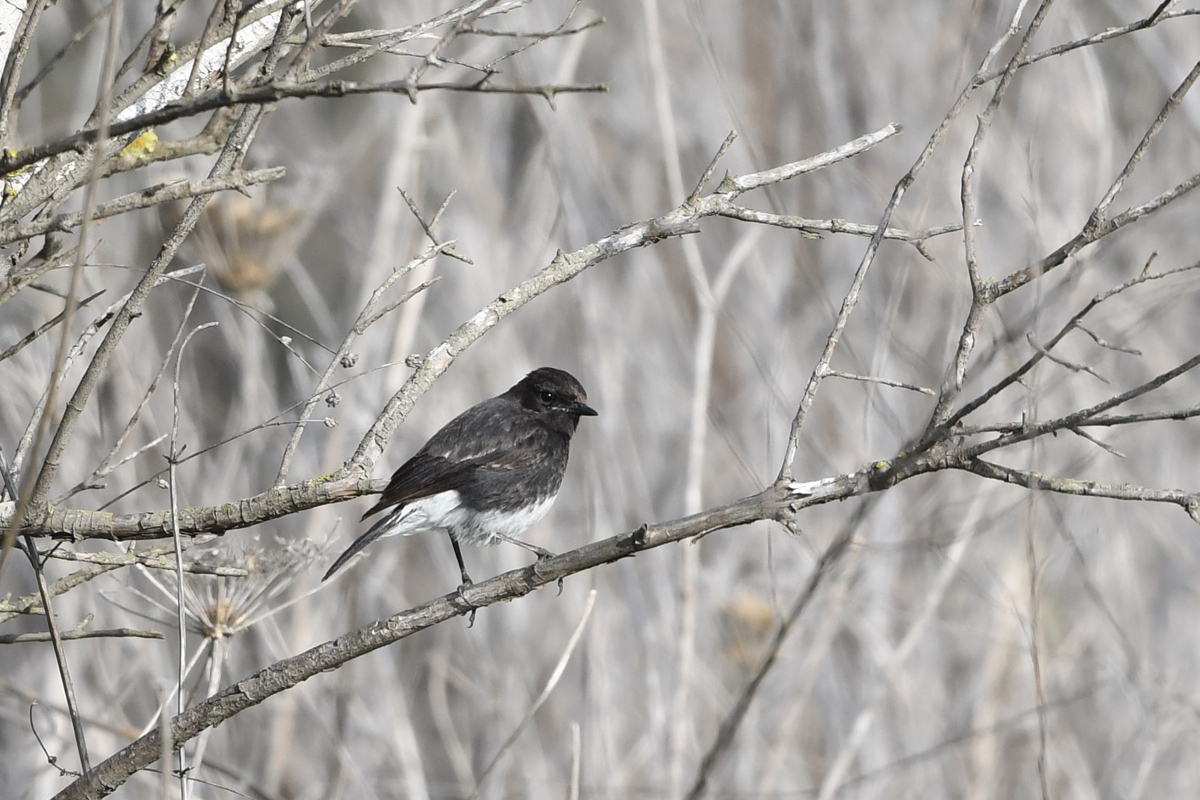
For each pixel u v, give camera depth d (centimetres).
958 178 1369
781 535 1330
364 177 1490
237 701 618
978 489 1303
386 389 1222
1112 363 1455
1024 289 1299
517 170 1441
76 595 1098
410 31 559
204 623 703
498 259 1320
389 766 1262
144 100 623
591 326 1245
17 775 1085
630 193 1484
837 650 1313
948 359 1034
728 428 1314
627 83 1539
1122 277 1445
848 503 1297
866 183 1245
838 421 1353
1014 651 1270
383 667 1224
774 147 1471
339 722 1186
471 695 1312
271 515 598
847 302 624
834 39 1433
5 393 1059
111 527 590
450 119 1310
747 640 1278
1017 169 1327
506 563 1332
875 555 1213
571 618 1348
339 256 1585
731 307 1441
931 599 1155
